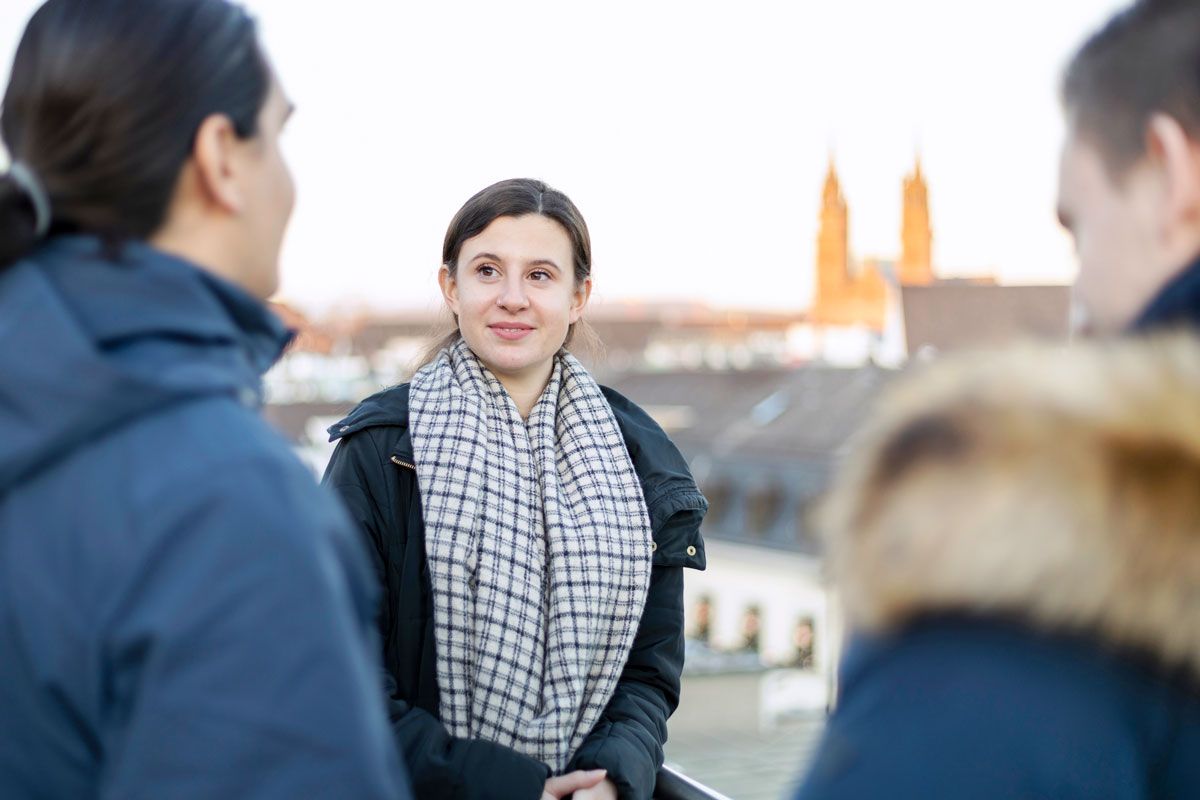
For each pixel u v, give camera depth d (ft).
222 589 2.27
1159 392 2.02
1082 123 2.38
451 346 5.96
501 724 5.18
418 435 5.44
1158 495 1.95
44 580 2.35
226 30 2.71
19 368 2.38
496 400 5.66
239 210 2.75
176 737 2.21
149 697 2.23
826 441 100.99
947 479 2.03
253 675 2.25
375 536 5.32
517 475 5.49
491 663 5.21
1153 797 2.04
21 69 2.67
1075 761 1.93
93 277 2.51
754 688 42.75
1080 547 1.94
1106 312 2.38
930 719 1.97
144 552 2.29
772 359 121.70
